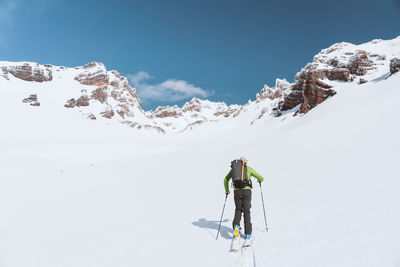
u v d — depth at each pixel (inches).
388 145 607.5
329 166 514.3
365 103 1534.2
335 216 229.6
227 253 201.5
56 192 712.4
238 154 1216.8
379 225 184.7
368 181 335.0
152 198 498.6
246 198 233.1
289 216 263.1
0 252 274.1
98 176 1017.5
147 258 215.8
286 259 168.2
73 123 4965.6
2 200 637.9
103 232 313.6
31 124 4328.3
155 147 3511.3
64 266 223.1
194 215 342.3
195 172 840.3
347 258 149.0
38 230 354.6
